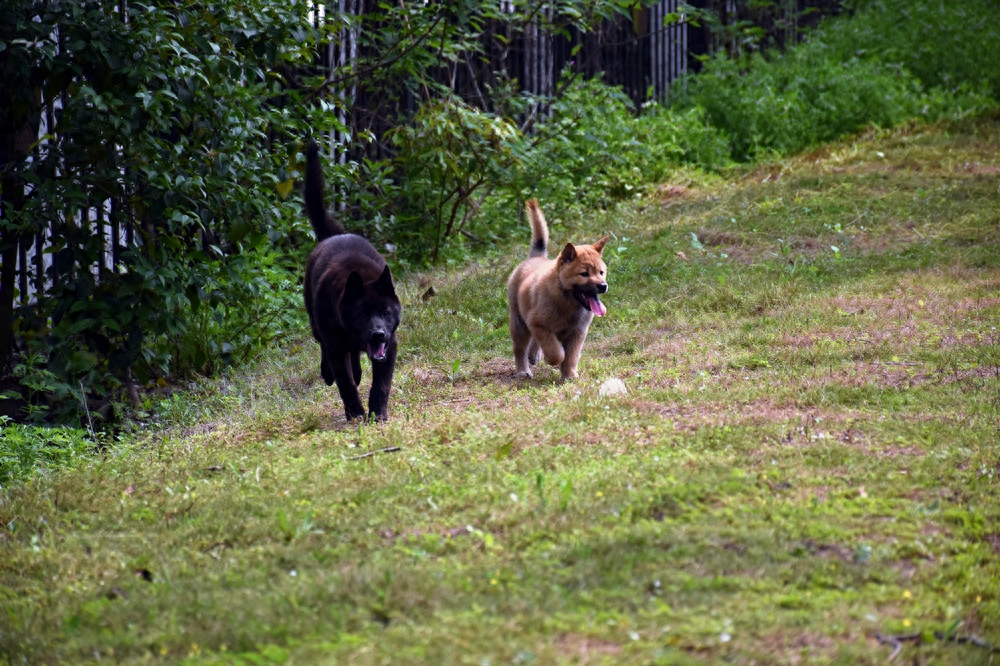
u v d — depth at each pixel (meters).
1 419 10.41
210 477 8.24
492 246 18.45
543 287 11.09
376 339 9.51
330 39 15.09
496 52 21.61
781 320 12.42
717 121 25.94
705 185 21.55
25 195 11.98
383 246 17.56
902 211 17.23
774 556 5.72
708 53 29.58
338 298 9.98
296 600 5.41
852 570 5.57
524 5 19.38
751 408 8.95
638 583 5.43
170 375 13.63
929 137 22.47
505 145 17.12
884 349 10.66
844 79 25.25
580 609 5.15
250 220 12.66
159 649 5.07
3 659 5.11
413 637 4.89
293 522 6.70
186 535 6.71
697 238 16.86
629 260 15.97
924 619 5.08
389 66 17.56
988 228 15.95
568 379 11.16
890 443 7.76
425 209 17.77
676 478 6.99
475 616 5.11
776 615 5.04
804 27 31.67
